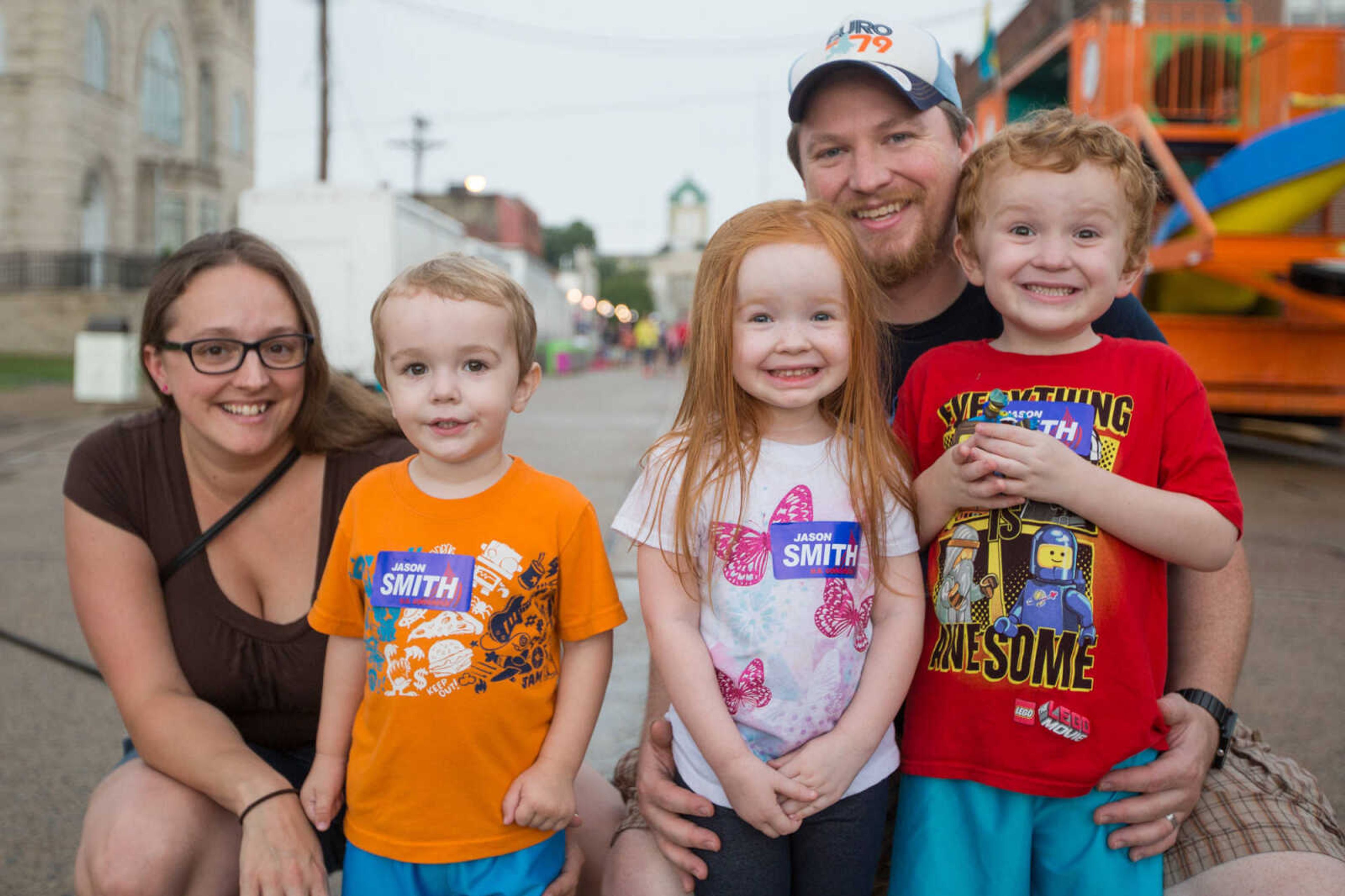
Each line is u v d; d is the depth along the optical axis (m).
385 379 1.73
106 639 1.83
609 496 7.20
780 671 1.62
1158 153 8.24
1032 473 1.58
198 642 1.87
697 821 1.65
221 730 1.76
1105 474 1.59
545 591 1.68
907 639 1.66
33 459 9.11
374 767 1.63
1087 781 1.57
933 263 2.23
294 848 1.60
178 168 32.81
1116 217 1.68
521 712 1.65
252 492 1.89
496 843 1.63
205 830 1.70
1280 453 9.55
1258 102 8.84
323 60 22.47
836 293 1.68
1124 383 1.70
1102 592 1.61
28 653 3.93
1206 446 1.64
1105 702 1.58
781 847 1.62
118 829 1.64
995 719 1.62
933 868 1.64
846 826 1.62
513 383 1.72
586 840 1.92
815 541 1.66
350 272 12.50
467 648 1.62
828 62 2.11
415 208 13.60
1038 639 1.61
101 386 13.38
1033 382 1.74
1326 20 13.55
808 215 1.74
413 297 1.66
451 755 1.62
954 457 1.65
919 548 1.74
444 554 1.65
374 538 1.69
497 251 22.27
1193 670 1.80
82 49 28.38
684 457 1.73
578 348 32.44
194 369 1.76
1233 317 8.72
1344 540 6.05
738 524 1.67
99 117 29.27
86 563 1.84
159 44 33.06
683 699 1.61
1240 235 7.90
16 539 5.89
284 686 1.90
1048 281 1.70
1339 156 7.32
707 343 1.74
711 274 1.74
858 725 1.59
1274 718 3.36
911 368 2.00
